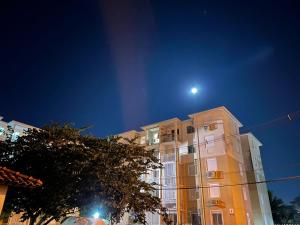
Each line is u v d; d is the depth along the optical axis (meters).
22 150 14.18
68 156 13.84
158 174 38.09
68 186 13.22
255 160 44.78
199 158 36.44
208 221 32.56
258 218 39.41
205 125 38.44
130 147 16.06
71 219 14.37
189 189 36.94
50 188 12.98
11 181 9.37
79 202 13.87
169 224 15.98
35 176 13.23
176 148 39.34
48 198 12.91
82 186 13.57
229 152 36.03
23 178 9.88
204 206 33.53
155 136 43.66
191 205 35.84
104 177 13.40
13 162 14.02
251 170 42.31
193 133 40.62
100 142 15.40
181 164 39.09
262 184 44.72
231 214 31.48
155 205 15.55
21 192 12.91
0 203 9.22
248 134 44.91
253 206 40.41
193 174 37.62
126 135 46.38
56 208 13.70
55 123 15.39
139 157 16.53
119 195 14.27
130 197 14.54
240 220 32.38
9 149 14.20
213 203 32.62
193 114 40.22
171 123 42.69
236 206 32.69
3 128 35.78
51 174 13.22
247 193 37.59
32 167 13.51
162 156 39.47
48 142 14.56
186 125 42.09
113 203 13.71
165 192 36.62
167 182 37.19
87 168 13.46
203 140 37.56
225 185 33.09
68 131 15.16
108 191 13.78
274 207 50.22
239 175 36.88
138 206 14.70
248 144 44.16
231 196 32.38
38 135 14.73
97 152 14.10
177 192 35.94
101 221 14.50
